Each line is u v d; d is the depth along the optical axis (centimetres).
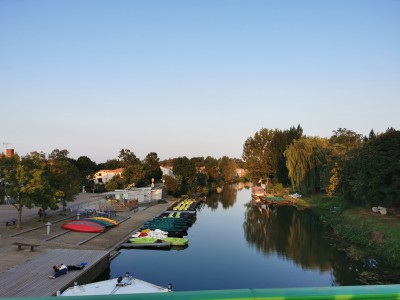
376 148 4191
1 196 3322
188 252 3381
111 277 2592
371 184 4031
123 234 3784
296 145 7588
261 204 7400
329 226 4556
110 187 8044
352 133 9194
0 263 2273
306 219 5341
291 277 2667
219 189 12700
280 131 9256
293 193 8419
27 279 1991
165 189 8356
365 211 4425
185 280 2589
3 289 1828
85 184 8375
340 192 4950
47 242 3002
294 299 199
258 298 196
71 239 3244
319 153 7138
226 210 6681
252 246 3650
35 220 3931
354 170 4381
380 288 207
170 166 14762
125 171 8319
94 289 1848
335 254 3244
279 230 4528
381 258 3002
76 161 10588
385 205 4234
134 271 2773
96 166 11519
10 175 3241
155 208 6166
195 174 9894
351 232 3800
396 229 3356
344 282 2491
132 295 192
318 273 2736
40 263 2311
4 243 2812
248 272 2780
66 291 1783
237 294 196
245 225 4947
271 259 3150
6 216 4228
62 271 2075
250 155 10131
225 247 3597
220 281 2578
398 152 3962
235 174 17138
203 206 7400
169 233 4028
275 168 9162
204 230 4569
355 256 3105
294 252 3372
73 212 4700
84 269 2203
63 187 4322
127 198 6397
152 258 3141
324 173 6109
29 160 3491
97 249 3047
